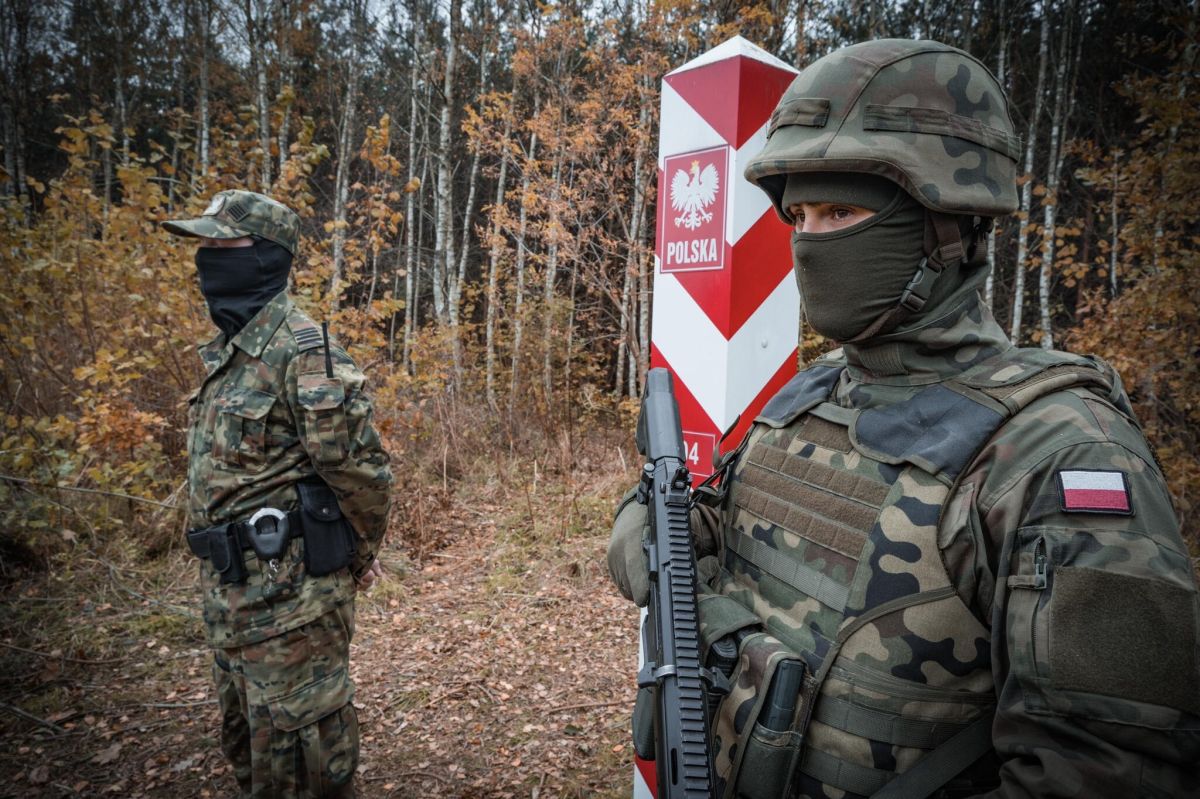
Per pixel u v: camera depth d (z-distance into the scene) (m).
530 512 5.79
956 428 0.83
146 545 4.65
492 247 11.78
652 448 1.24
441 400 7.55
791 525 0.98
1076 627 0.67
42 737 2.95
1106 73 13.21
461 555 5.23
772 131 0.99
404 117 17.64
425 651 3.83
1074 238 12.56
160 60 16.23
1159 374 5.53
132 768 2.78
